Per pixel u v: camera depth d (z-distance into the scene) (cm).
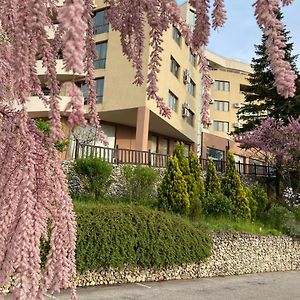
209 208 1098
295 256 1088
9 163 108
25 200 101
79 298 586
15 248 96
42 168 112
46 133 117
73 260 116
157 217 796
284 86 86
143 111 1482
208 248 859
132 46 152
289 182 1519
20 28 91
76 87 83
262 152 1656
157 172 1145
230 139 2453
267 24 88
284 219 1184
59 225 113
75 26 65
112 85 1564
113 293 637
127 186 1096
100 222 700
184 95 1802
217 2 109
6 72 112
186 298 646
